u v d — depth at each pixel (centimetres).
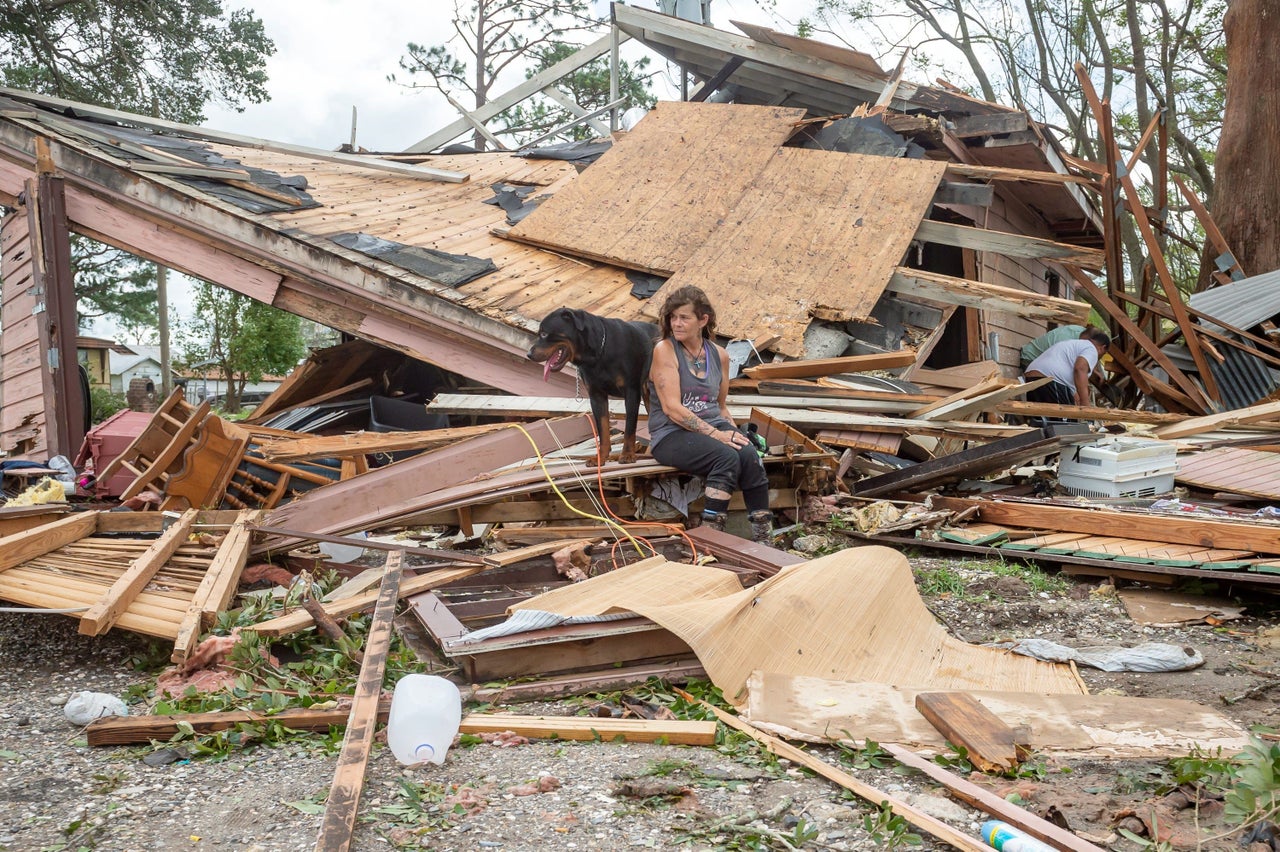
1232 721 335
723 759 299
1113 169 1292
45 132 927
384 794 270
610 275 925
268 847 240
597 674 374
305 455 614
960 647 410
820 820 256
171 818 257
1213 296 1401
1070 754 299
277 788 276
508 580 491
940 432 738
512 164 1271
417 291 835
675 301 549
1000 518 633
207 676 369
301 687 353
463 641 367
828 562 421
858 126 1089
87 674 390
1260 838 241
